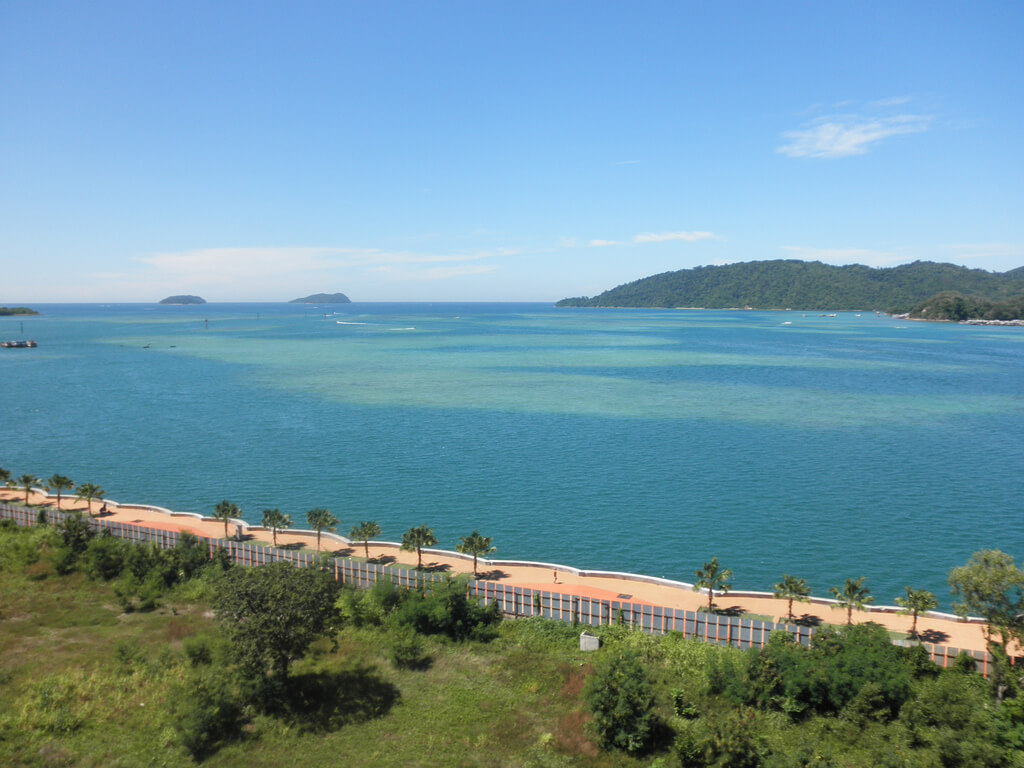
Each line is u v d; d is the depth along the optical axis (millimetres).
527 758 30656
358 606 44750
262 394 144875
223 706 33344
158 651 39625
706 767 29844
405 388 154000
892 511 70000
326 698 35656
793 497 74250
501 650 40531
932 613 45844
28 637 41531
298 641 35531
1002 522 67062
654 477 81625
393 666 38844
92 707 33938
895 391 150000
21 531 59719
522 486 78312
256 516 68875
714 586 50562
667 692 35250
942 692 32406
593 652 39688
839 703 33594
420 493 75938
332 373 182875
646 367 199500
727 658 37281
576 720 33281
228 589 36531
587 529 65125
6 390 150750
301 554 55406
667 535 63656
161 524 64125
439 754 30891
